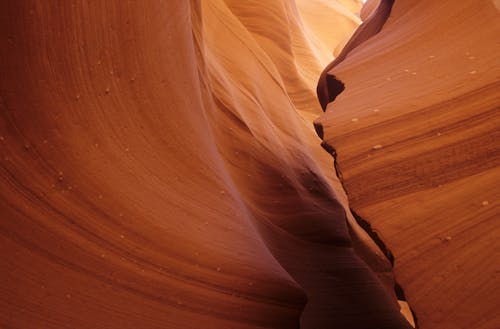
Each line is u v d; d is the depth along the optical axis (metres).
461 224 2.26
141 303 2.49
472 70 2.91
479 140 2.53
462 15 3.41
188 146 3.46
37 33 2.25
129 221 2.63
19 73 2.20
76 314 2.22
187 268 2.79
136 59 2.98
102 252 2.45
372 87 3.35
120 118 2.81
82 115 2.54
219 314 2.76
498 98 2.62
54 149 2.36
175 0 3.63
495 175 2.36
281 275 3.31
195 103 4.06
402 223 2.40
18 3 2.14
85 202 2.46
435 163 2.58
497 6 3.27
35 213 2.24
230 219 3.45
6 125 2.17
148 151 3.00
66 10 2.38
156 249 2.70
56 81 2.38
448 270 2.13
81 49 2.51
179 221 2.95
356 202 2.62
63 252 2.29
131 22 2.89
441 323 1.98
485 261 2.08
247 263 3.15
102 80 2.68
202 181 3.43
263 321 2.93
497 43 2.99
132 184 2.76
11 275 2.07
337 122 3.12
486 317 1.92
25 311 2.06
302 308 3.21
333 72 3.79
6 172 2.16
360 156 2.83
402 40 3.66
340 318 4.66
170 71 3.50
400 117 2.92
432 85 3.01
